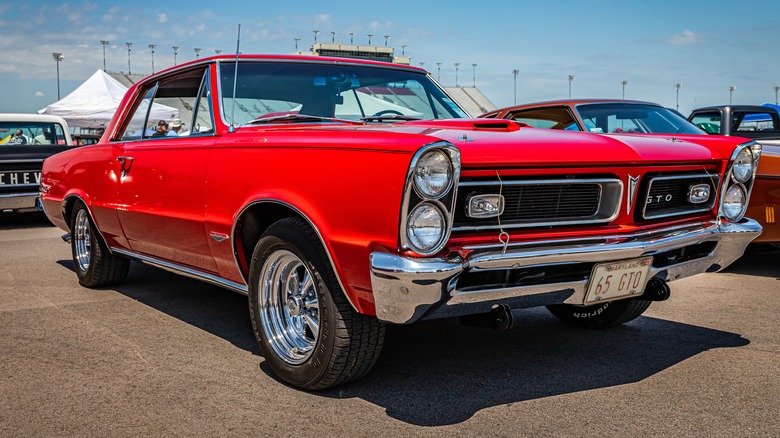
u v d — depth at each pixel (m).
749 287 5.40
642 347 3.73
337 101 3.88
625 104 6.60
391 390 3.07
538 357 3.55
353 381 3.14
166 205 3.86
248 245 3.41
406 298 2.53
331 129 3.01
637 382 3.17
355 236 2.66
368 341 2.90
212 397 3.00
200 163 3.54
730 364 3.43
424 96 4.19
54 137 12.07
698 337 3.93
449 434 2.60
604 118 6.38
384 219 2.55
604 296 2.99
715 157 3.44
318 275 2.88
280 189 3.00
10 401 2.96
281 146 3.01
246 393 3.05
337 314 2.85
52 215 5.70
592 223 2.99
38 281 5.64
